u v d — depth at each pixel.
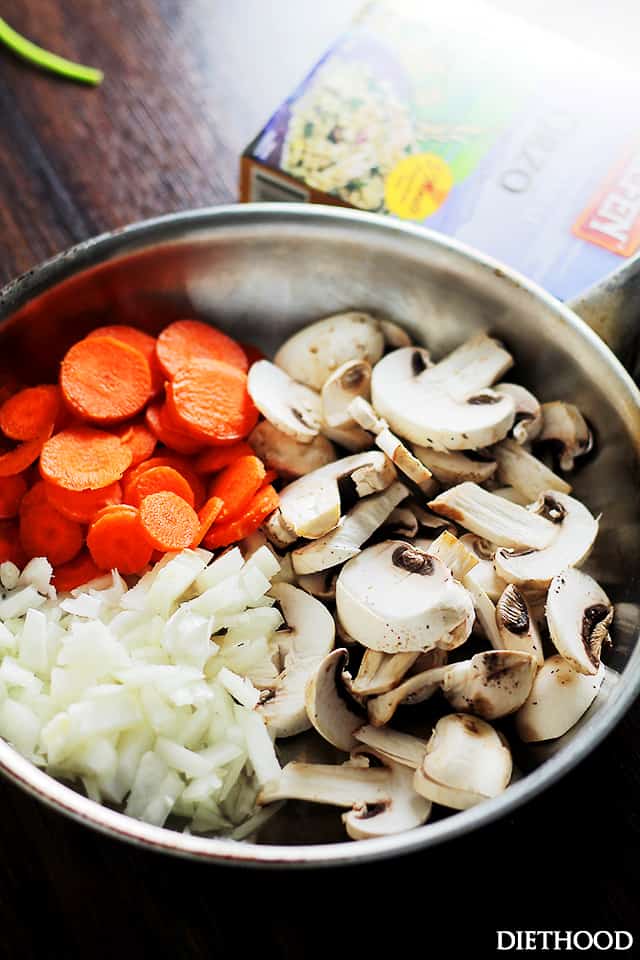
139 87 0.57
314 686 0.39
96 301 0.46
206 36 0.58
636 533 0.42
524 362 0.46
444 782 0.38
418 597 0.40
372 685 0.40
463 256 0.44
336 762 0.42
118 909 0.40
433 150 0.49
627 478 0.43
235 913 0.40
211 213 0.45
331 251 0.45
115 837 0.35
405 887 0.40
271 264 0.46
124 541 0.43
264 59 0.58
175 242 0.45
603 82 0.50
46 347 0.46
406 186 0.48
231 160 0.55
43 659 0.41
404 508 0.45
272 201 0.51
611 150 0.48
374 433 0.45
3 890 0.40
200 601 0.42
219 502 0.44
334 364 0.47
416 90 0.50
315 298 0.48
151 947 0.39
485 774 0.38
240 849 0.35
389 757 0.40
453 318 0.46
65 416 0.46
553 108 0.49
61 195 0.54
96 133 0.55
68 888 0.40
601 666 0.41
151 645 0.42
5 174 0.54
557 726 0.40
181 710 0.41
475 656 0.39
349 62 0.50
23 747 0.40
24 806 0.41
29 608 0.42
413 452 0.45
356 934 0.40
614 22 0.57
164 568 0.42
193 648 0.41
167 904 0.40
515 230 0.47
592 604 0.41
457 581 0.42
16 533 0.45
